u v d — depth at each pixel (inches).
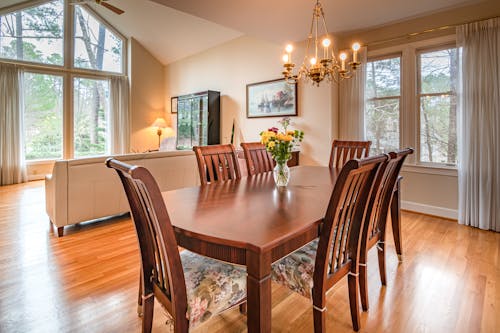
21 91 223.8
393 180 73.8
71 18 245.8
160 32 242.8
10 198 174.4
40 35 233.3
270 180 86.3
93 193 118.0
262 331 39.6
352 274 59.7
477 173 123.3
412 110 146.3
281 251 43.6
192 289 45.6
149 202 39.4
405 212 149.1
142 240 51.1
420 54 143.1
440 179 139.6
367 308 67.2
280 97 187.3
